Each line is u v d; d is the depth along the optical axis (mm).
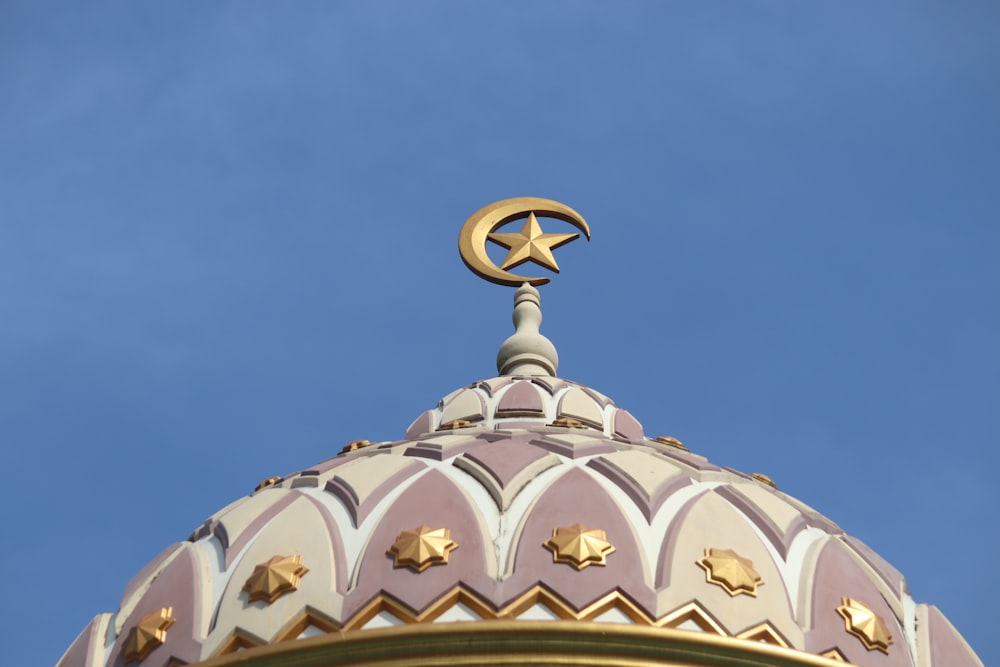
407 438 24297
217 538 21281
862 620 20234
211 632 19953
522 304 26359
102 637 21250
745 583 19812
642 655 18797
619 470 21078
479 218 27312
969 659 21266
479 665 18688
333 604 19500
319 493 21391
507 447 21516
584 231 27219
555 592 19297
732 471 22516
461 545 19812
